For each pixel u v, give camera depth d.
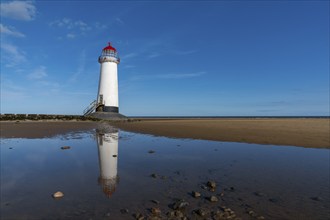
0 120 37.88
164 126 34.00
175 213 4.98
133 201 5.77
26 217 4.82
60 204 5.52
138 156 11.65
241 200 5.95
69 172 8.47
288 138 18.52
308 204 5.70
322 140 17.42
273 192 6.57
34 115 44.25
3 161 10.18
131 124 39.94
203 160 10.84
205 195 6.30
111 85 52.78
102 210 5.19
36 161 10.22
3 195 6.12
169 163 10.19
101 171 8.68
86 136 20.28
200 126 33.66
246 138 18.69
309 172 8.74
